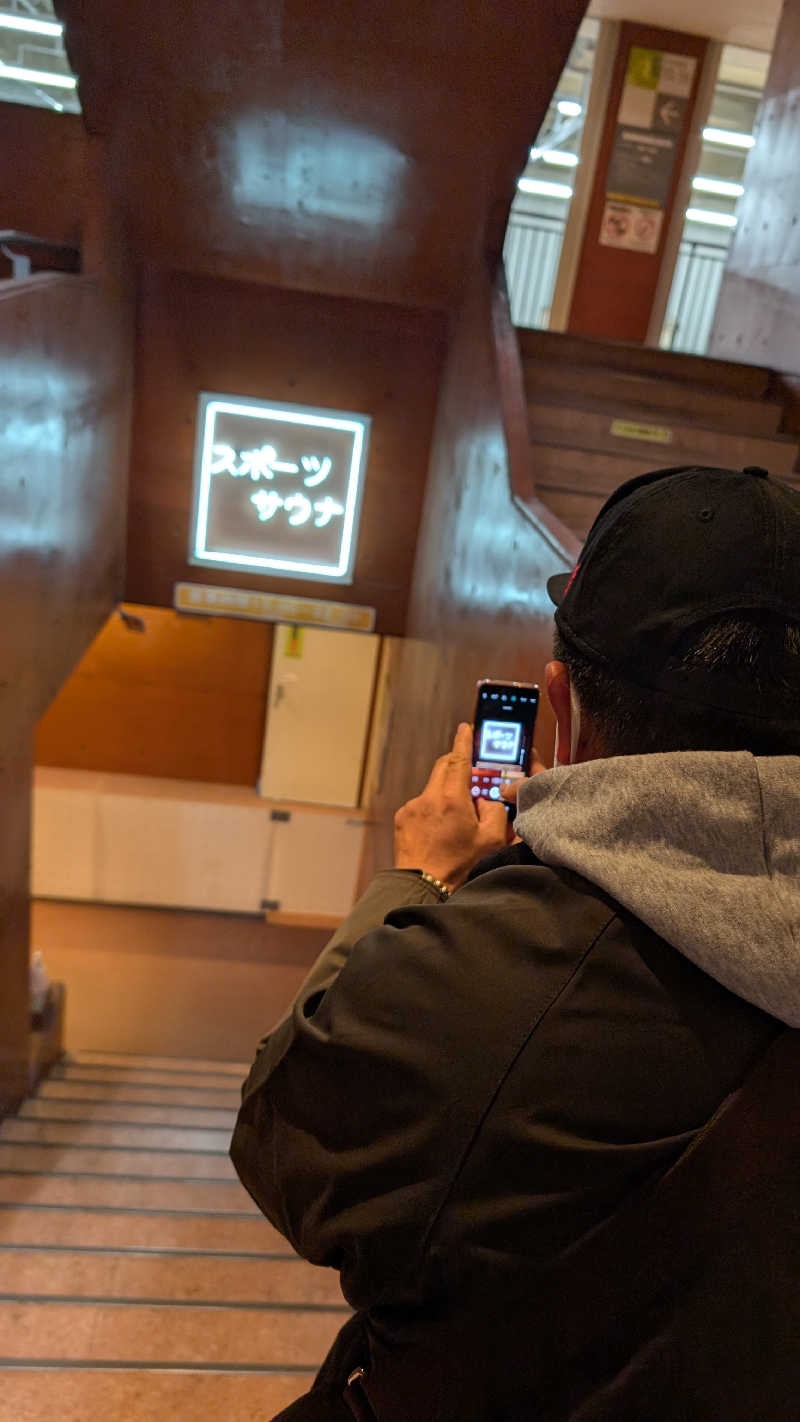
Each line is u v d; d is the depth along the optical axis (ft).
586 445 13.98
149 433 15.06
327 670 21.20
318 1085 2.01
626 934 1.82
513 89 11.44
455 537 13.01
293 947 21.06
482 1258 1.78
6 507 8.97
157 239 13.79
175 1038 17.80
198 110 12.01
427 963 1.93
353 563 16.01
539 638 7.73
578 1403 1.83
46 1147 10.48
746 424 15.02
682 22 20.29
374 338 15.01
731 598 1.88
